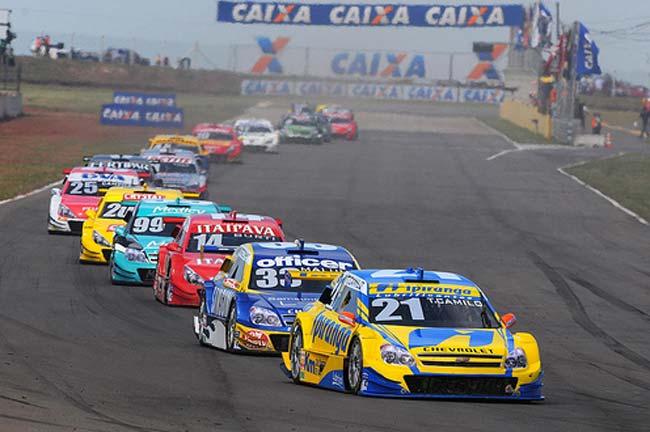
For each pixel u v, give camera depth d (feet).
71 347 198.08
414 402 150.71
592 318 268.00
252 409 143.43
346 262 211.00
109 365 180.34
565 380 187.42
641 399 169.89
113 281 288.30
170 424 130.72
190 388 160.86
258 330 196.44
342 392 159.53
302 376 170.81
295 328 176.04
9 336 206.69
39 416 131.13
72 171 395.34
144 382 164.76
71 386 157.28
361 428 131.13
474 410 146.92
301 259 209.46
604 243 418.72
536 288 312.09
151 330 225.15
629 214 509.76
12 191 499.51
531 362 155.43
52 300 257.55
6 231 380.78
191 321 239.30
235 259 216.33
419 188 592.19
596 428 138.82
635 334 248.73
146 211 298.35
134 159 438.40
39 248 347.15
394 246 388.37
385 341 153.38
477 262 359.66
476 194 572.10
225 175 618.44
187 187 469.16
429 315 160.15
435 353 151.94
